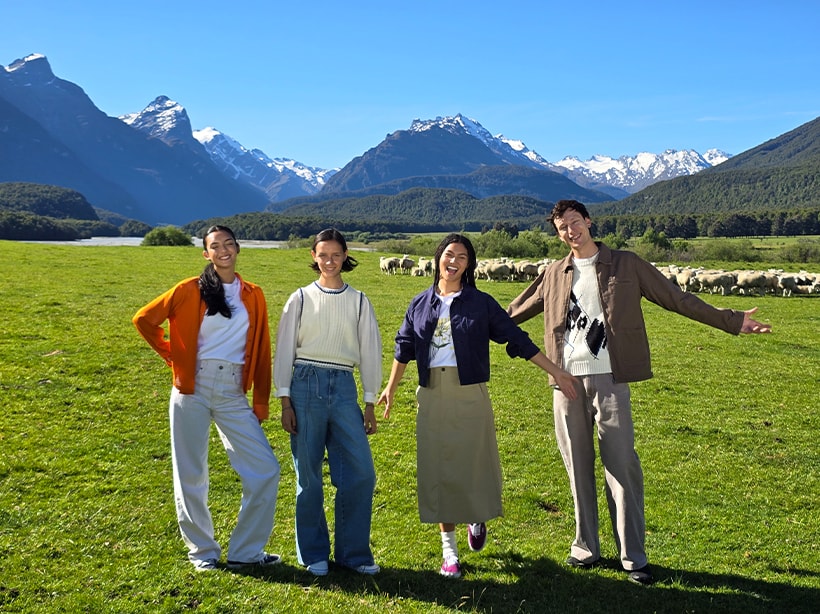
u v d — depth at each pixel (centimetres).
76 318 1675
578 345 550
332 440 550
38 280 2372
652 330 2002
